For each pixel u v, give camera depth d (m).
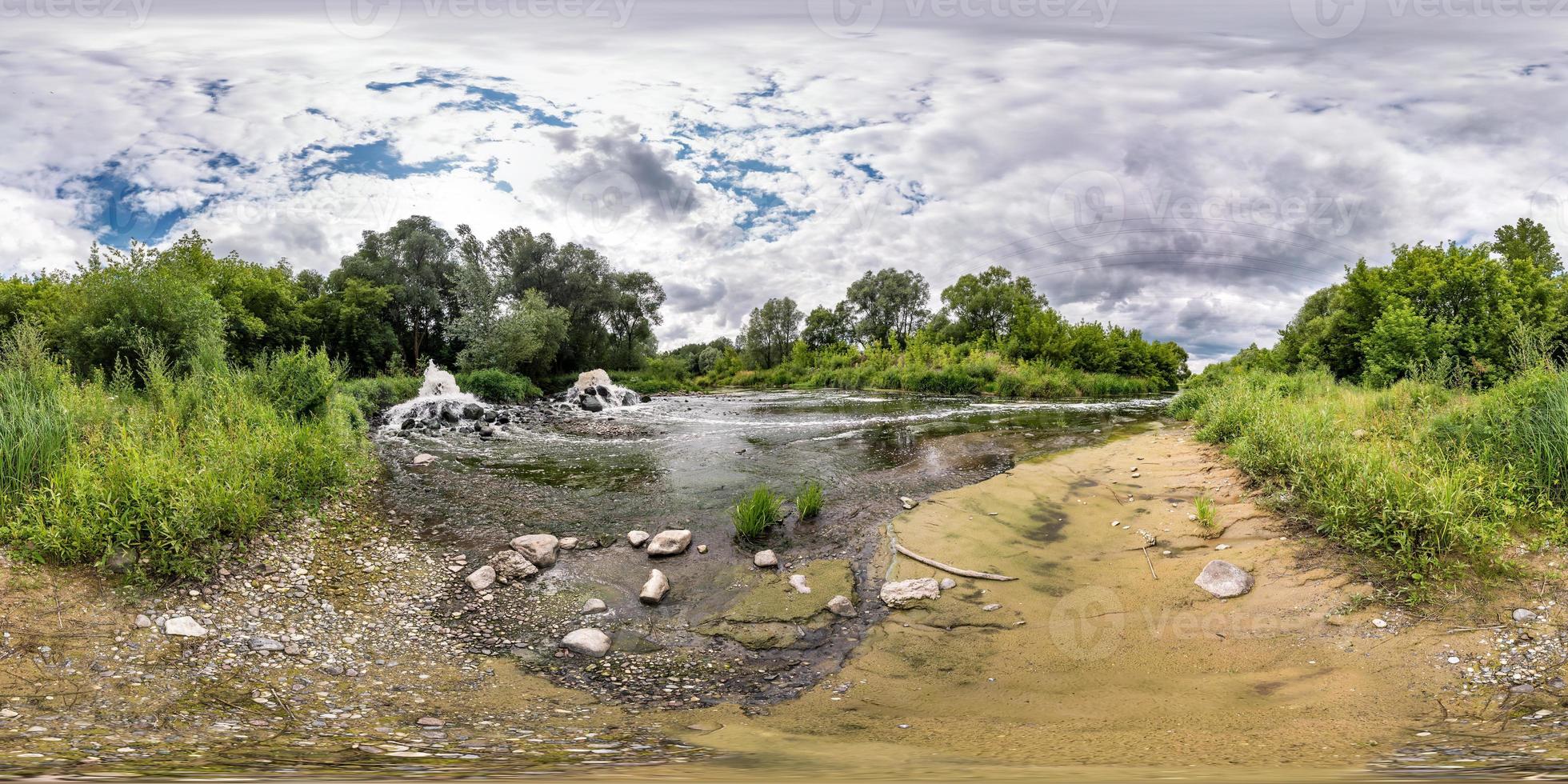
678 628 5.22
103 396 8.22
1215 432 9.20
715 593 5.71
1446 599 4.56
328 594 5.39
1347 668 4.12
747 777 2.54
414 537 6.82
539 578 6.03
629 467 9.71
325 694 3.98
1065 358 31.02
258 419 8.09
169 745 2.99
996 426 13.08
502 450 11.12
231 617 4.75
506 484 8.68
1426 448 6.28
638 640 5.05
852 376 32.88
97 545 4.83
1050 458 9.43
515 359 30.39
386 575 5.92
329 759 2.82
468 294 31.38
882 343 42.31
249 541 5.78
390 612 5.30
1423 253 14.45
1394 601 4.66
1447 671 3.93
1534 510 5.27
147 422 7.36
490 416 15.55
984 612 5.25
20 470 5.41
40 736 2.99
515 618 5.36
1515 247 17.75
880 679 4.43
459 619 5.31
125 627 4.30
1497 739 3.05
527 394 24.75
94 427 6.89
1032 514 7.13
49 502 5.12
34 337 8.73
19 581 4.39
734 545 6.61
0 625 3.97
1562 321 11.32
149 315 12.86
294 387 9.65
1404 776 2.35
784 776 2.56
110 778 2.32
